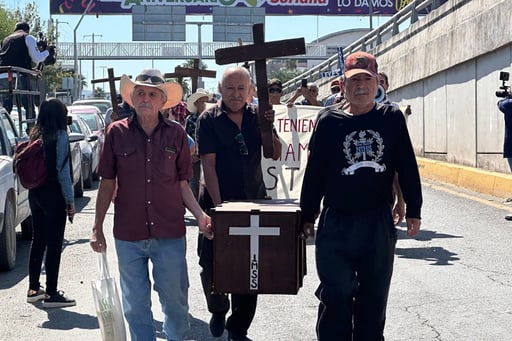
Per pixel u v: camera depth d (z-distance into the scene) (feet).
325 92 116.16
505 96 41.98
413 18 77.30
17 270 32.45
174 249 18.20
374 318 17.33
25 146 25.72
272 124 19.94
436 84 67.00
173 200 18.24
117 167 18.13
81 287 28.76
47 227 25.99
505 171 51.90
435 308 24.34
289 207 17.94
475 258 31.01
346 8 217.36
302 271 18.63
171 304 18.48
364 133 16.88
